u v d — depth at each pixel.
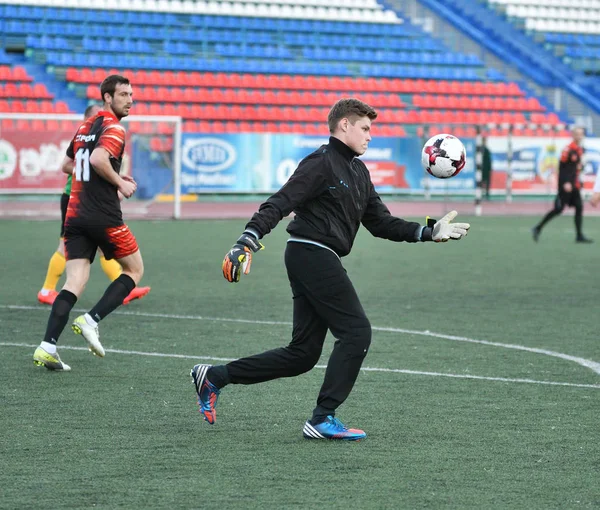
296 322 17.06
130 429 17.53
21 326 28.92
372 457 15.78
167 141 81.12
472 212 88.06
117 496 13.64
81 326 22.53
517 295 36.88
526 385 21.53
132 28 107.81
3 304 33.28
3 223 69.19
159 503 13.34
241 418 18.44
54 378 21.89
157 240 58.25
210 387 17.03
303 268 16.58
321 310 16.66
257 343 26.48
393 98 108.94
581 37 126.81
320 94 106.56
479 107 111.81
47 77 98.44
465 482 14.44
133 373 22.52
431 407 19.36
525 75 121.62
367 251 54.94
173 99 99.81
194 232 64.00
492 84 115.81
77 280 23.11
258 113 101.44
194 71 104.75
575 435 17.25
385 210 17.42
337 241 16.58
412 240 17.20
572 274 44.09
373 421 18.23
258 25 115.69
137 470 14.95
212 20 113.69
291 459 15.64
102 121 23.33
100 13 108.44
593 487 14.23
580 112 118.19
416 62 116.44
